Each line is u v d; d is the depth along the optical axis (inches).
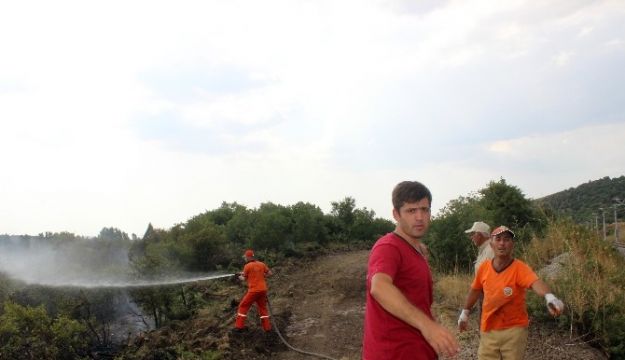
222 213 1051.3
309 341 429.1
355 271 711.7
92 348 464.8
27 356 392.2
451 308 420.5
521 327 230.4
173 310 535.8
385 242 132.2
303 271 746.2
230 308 538.9
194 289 618.5
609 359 299.4
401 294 116.5
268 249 861.2
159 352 398.9
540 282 222.2
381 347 128.0
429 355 127.6
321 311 518.0
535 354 298.7
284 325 472.7
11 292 484.7
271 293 606.9
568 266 380.8
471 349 316.5
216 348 400.5
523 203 657.6
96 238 691.4
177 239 772.6
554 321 339.3
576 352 298.4
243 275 445.7
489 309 233.3
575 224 513.0
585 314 321.7
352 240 1061.1
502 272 231.0
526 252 493.0
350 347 407.8
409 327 126.9
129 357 405.7
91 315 503.2
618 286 366.9
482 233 303.7
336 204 1138.7
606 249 446.0
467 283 470.6
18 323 400.2
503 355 232.2
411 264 129.6
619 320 311.4
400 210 135.0
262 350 407.2
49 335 405.7
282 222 898.1
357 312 506.9
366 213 1127.6
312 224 961.5
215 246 749.9
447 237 577.0
